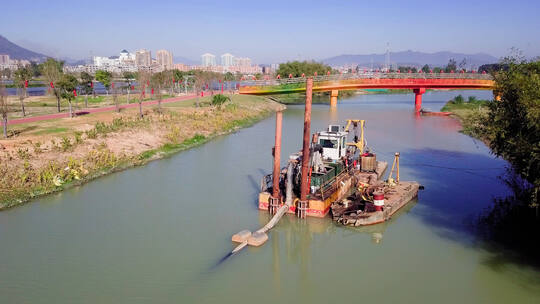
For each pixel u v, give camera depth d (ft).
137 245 63.16
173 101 240.53
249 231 66.03
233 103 229.25
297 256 61.62
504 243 65.41
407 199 83.30
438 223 73.82
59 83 166.20
